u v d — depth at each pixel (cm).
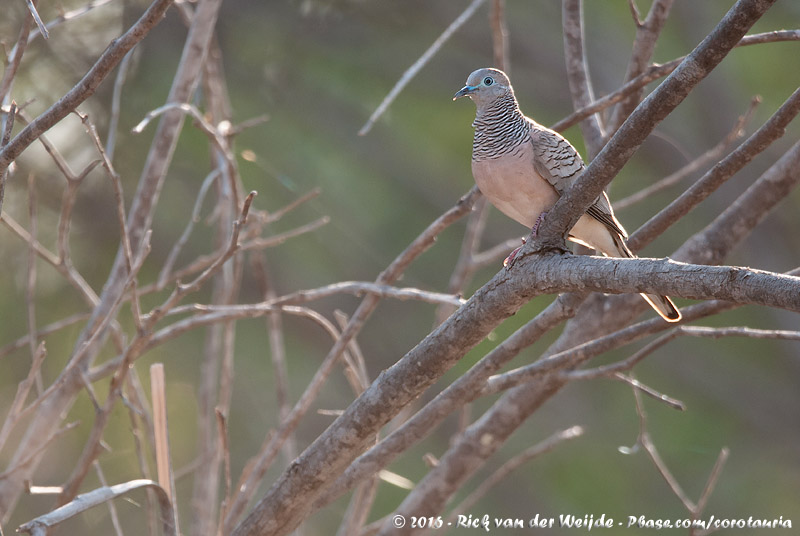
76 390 725
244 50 1586
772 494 1630
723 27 434
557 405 1686
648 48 698
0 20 1229
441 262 1753
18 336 1322
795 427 1686
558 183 664
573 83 752
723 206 1661
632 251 675
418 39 1683
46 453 1282
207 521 721
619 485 1593
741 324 1683
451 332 542
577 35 750
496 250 815
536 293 510
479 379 630
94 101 1329
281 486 596
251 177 1498
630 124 472
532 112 1762
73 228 1388
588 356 643
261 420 1551
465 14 711
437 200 1725
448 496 796
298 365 1619
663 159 1677
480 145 686
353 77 1655
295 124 1625
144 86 1374
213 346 786
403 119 1698
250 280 1608
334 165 1664
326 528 1478
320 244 1650
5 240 1326
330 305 1673
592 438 1647
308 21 1598
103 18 1270
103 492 529
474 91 690
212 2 771
